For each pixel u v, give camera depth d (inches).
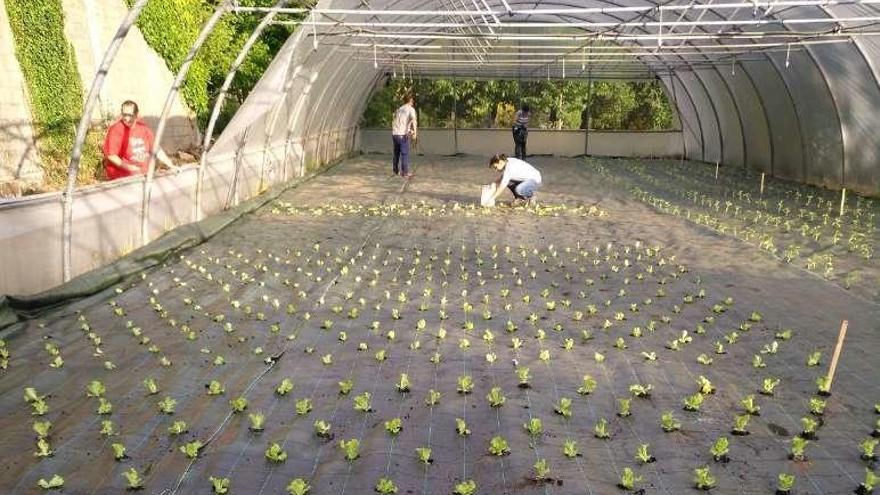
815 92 568.7
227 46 618.8
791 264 317.4
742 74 684.1
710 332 230.1
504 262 326.3
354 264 318.7
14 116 361.1
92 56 426.6
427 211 458.3
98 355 199.8
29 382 179.6
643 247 357.4
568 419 164.9
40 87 378.6
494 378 188.7
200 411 165.8
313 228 398.0
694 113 858.8
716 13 517.3
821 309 252.5
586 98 906.7
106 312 239.5
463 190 567.8
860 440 155.7
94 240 274.8
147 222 320.5
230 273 298.5
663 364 201.0
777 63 597.9
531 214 453.7
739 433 158.2
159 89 519.2
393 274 301.9
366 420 162.7
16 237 226.5
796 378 190.9
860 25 445.4
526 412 167.9
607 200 521.7
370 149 939.3
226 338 218.5
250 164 476.4
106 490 130.5
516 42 845.8
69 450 144.9
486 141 927.7
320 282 286.8
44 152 385.1
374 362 199.8
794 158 639.1
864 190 540.1
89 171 422.9
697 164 821.9
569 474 139.5
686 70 778.2
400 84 913.5
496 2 609.0
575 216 448.8
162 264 308.0
